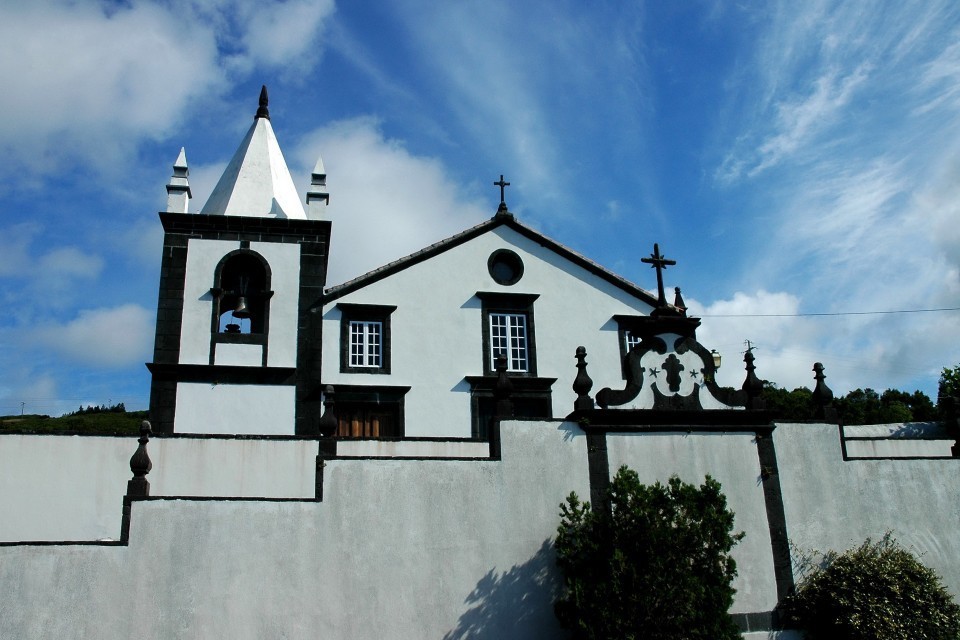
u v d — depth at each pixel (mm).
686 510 12125
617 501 12281
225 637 11305
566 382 21625
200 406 18938
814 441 14344
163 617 11195
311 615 11664
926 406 43312
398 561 12180
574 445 13375
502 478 12922
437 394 20734
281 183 21859
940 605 12812
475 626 12164
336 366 20297
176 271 19844
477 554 12492
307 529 11992
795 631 13164
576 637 11930
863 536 13984
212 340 19516
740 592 13180
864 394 48219
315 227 20875
